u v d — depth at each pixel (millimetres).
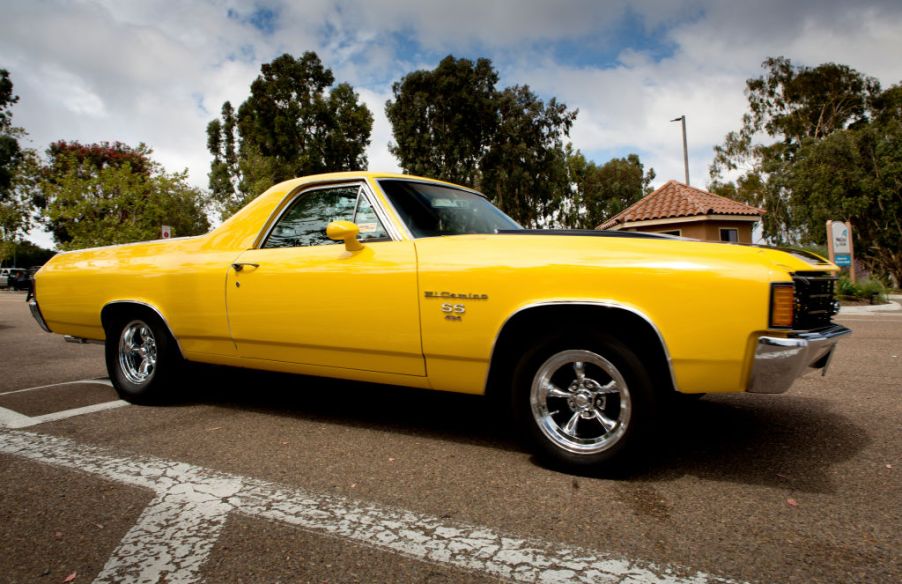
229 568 1792
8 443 3072
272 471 2641
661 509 2193
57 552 1898
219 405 3914
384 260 2936
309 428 3344
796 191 26969
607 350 2406
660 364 2434
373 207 3152
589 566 1783
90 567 1804
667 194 20250
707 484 2439
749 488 2395
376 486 2453
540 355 2568
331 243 3250
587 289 2426
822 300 2645
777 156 36125
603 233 2691
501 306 2588
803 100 35938
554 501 2275
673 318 2312
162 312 3734
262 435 3205
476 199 3822
